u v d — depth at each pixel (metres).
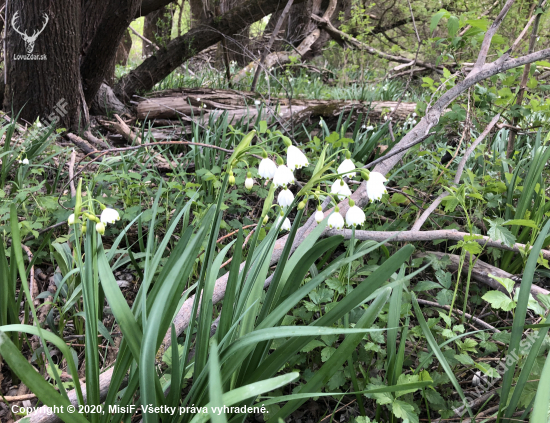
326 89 7.74
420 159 3.19
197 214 2.49
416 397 1.81
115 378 1.27
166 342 1.73
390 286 1.23
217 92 6.13
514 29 4.82
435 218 2.92
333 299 2.01
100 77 5.42
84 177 3.01
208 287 1.31
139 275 2.24
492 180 2.78
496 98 3.30
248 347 1.19
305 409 1.80
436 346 1.47
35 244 2.57
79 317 2.07
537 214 2.49
